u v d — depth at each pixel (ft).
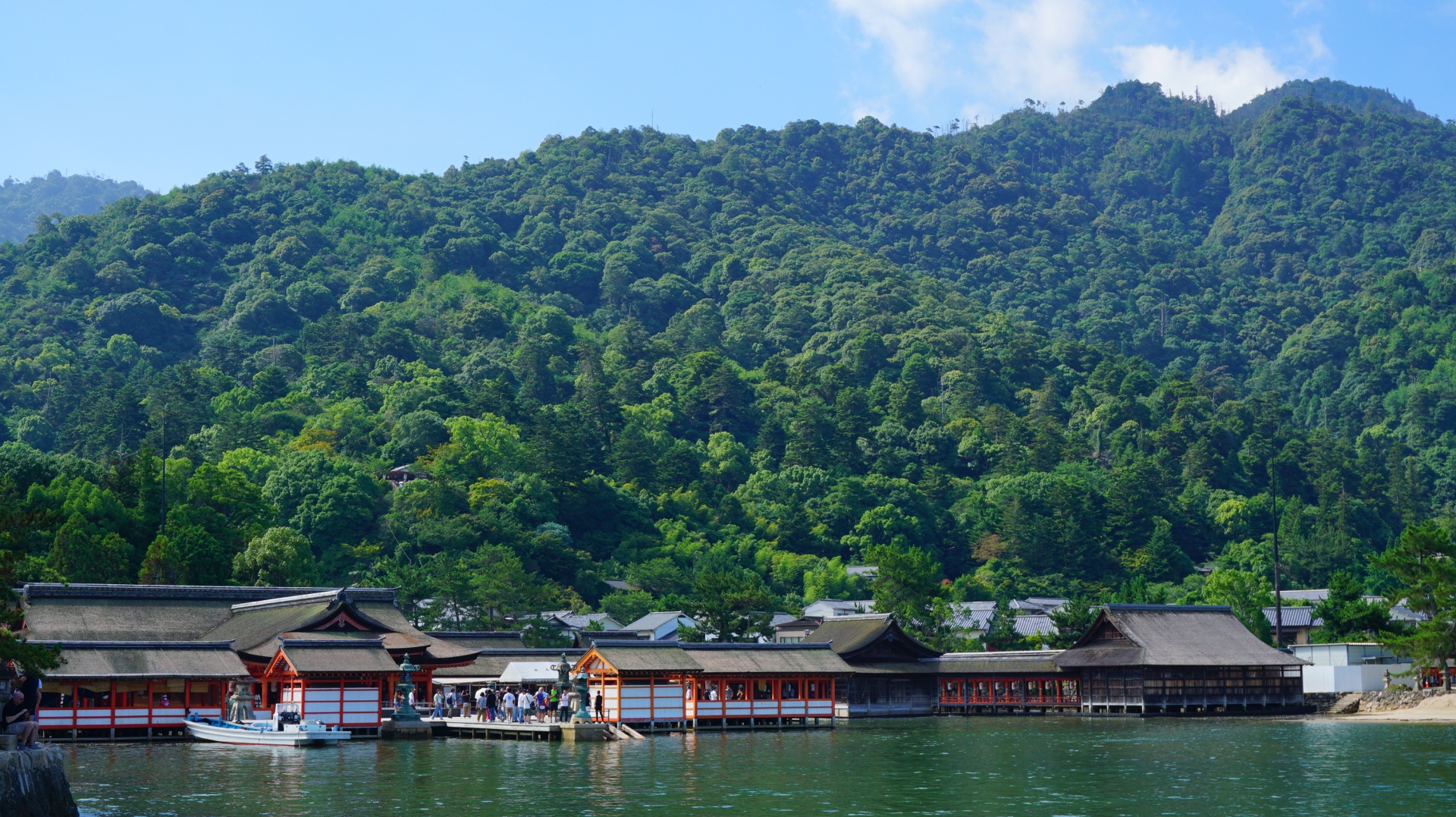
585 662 307.17
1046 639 504.84
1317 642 416.67
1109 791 189.98
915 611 452.35
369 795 183.73
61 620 299.79
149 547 427.33
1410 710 349.61
